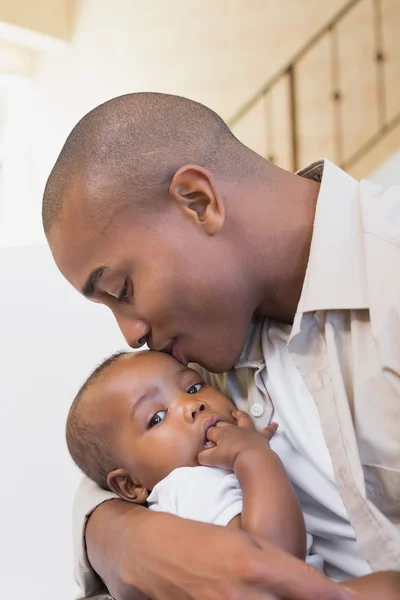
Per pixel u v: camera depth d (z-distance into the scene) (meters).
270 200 1.19
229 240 1.15
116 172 1.15
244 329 1.19
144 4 6.93
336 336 1.11
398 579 0.90
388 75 5.88
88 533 1.22
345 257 1.11
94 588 1.28
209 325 1.17
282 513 0.99
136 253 1.13
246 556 0.85
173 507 1.12
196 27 6.70
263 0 6.40
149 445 1.21
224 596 0.85
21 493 1.91
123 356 1.33
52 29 7.07
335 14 6.11
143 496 1.24
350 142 6.02
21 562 1.83
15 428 1.97
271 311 1.25
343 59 6.05
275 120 6.34
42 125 7.49
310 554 1.15
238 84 6.52
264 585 0.83
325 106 6.12
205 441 1.18
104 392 1.26
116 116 1.20
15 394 2.01
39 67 7.48
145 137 1.17
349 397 1.07
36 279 2.11
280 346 1.24
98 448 1.28
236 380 1.32
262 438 1.12
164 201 1.14
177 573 0.92
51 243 1.21
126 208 1.14
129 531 1.06
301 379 1.19
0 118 7.39
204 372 1.41
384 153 5.78
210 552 0.89
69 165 1.19
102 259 1.15
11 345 2.05
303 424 1.15
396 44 5.85
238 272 1.15
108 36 7.11
